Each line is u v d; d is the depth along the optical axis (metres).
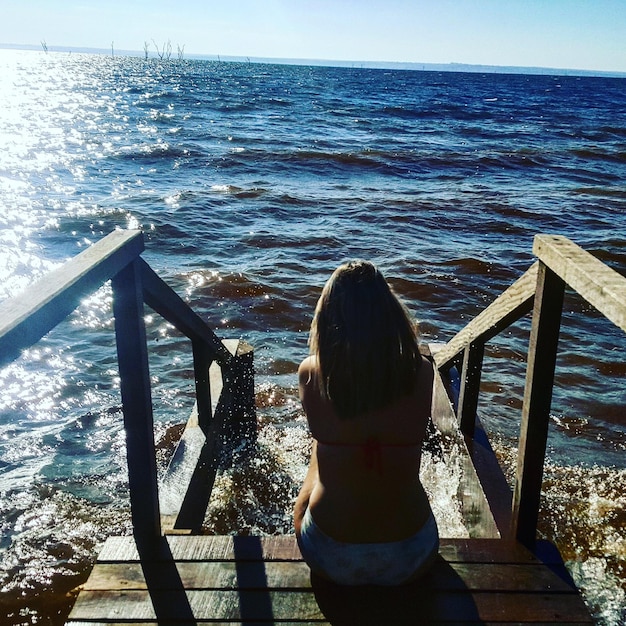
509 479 3.77
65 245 8.88
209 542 1.96
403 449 1.57
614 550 3.09
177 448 2.90
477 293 7.42
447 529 2.88
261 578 1.80
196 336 2.74
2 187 12.49
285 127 25.77
